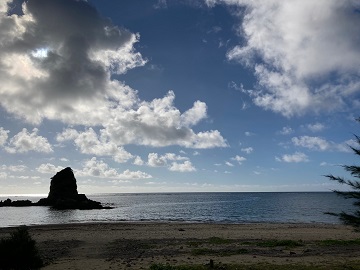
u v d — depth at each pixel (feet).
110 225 159.22
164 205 456.04
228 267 57.26
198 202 554.05
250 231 126.41
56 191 453.99
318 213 285.64
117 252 79.15
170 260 66.80
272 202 518.78
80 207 383.45
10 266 48.75
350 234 114.62
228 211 320.70
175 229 135.95
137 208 385.09
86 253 77.97
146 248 85.15
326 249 79.51
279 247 83.51
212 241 96.63
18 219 234.17
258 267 57.16
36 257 51.67
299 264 60.08
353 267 56.49
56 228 143.43
